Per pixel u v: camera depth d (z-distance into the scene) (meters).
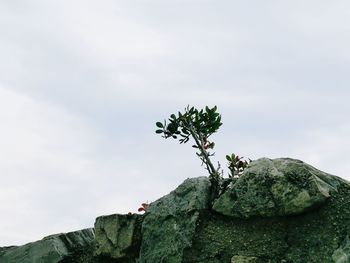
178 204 5.60
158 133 6.23
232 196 5.36
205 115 6.14
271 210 5.01
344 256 4.33
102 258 5.93
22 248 6.59
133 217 5.88
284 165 5.29
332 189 5.09
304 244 4.67
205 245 5.11
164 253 5.22
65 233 6.54
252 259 4.73
